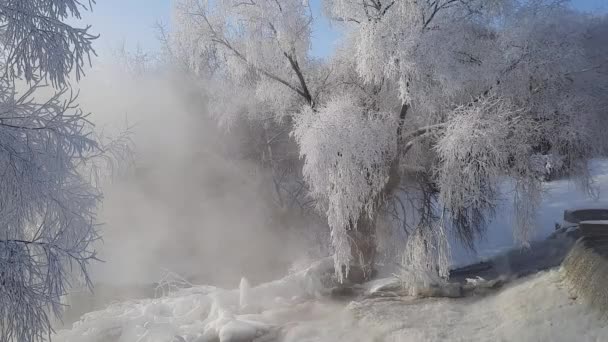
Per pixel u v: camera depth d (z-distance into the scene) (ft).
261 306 46.60
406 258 49.03
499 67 48.73
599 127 54.85
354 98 52.54
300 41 54.75
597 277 31.55
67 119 26.78
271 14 53.62
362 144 46.65
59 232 27.04
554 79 51.44
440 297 44.19
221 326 39.91
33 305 25.43
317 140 46.19
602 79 56.59
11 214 25.52
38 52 24.94
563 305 33.32
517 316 34.68
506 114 45.42
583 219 61.11
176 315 46.24
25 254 25.32
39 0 25.34
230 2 54.85
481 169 46.26
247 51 54.49
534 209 50.49
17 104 26.17
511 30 49.93
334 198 47.24
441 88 47.75
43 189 26.13
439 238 47.83
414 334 35.55
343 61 56.49
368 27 46.09
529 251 56.70
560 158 52.80
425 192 52.85
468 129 44.06
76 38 25.88
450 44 46.16
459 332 34.86
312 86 57.93
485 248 61.93
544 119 52.65
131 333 41.50
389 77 47.19
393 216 54.90
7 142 25.03
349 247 48.14
